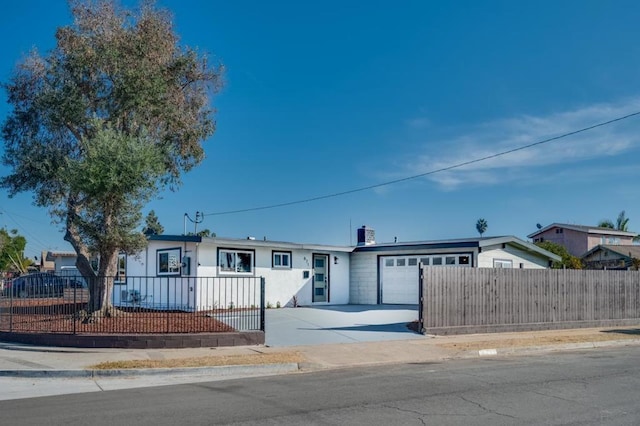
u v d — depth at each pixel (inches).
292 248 971.9
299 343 586.2
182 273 858.1
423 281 671.8
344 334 647.8
